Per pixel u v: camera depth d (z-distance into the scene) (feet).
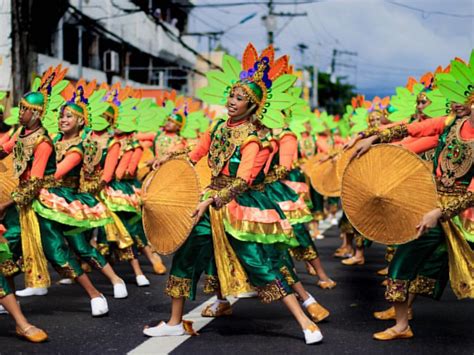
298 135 25.99
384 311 17.99
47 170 17.54
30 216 17.16
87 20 62.90
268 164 20.56
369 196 14.49
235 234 14.93
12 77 36.09
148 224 15.66
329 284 22.36
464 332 16.40
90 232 21.71
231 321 17.58
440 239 14.94
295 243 16.15
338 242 35.24
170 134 31.30
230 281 15.28
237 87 15.25
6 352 14.70
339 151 26.50
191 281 15.88
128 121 24.03
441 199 14.79
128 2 79.05
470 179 14.55
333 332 16.40
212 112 41.98
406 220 14.28
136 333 16.38
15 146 17.13
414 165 14.17
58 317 18.13
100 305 18.12
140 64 90.74
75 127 18.67
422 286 16.14
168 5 83.97
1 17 46.70
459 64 14.73
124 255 22.91
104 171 22.09
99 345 15.29
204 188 15.76
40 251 17.24
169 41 93.91
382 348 14.98
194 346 15.17
